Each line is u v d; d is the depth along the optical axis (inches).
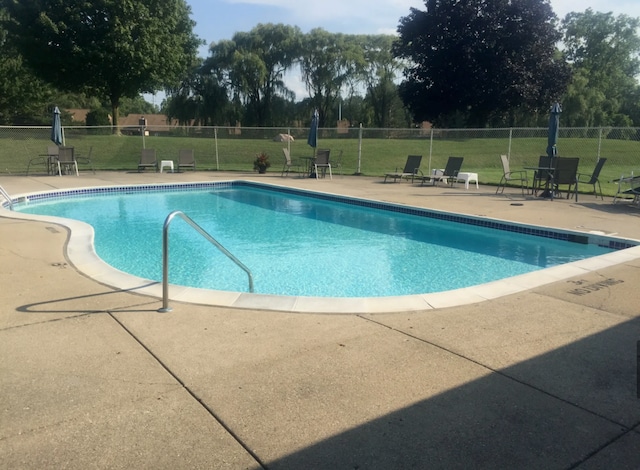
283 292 235.5
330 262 292.0
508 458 85.4
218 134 1062.4
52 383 110.5
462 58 1337.4
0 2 992.9
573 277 201.3
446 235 366.3
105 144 910.4
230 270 271.7
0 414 97.6
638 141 1048.8
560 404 103.3
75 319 149.7
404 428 94.3
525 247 329.7
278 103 1865.2
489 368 120.0
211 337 137.4
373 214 453.4
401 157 912.3
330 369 118.9
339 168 796.0
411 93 1482.5
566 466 83.4
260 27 1902.1
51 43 996.6
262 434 92.0
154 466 82.5
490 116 1472.7
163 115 2972.4
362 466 83.0
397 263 290.7
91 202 509.7
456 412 100.0
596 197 483.8
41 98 1758.1
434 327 146.4
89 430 92.5
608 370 119.1
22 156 818.8
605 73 2287.2
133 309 158.6
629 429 94.3
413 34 1422.2
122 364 120.4
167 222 154.0
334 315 155.7
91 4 983.6
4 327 142.8
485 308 163.6
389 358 125.2
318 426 94.8
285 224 409.7
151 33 1055.0
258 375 115.5
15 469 81.0
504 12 1323.8
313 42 1935.3
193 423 95.3
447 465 83.5
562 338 138.6
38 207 470.9
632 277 201.3
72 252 234.1
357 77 2016.5
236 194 583.8
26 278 192.1
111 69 1035.3
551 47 1392.7
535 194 497.7
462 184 605.0
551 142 477.1
